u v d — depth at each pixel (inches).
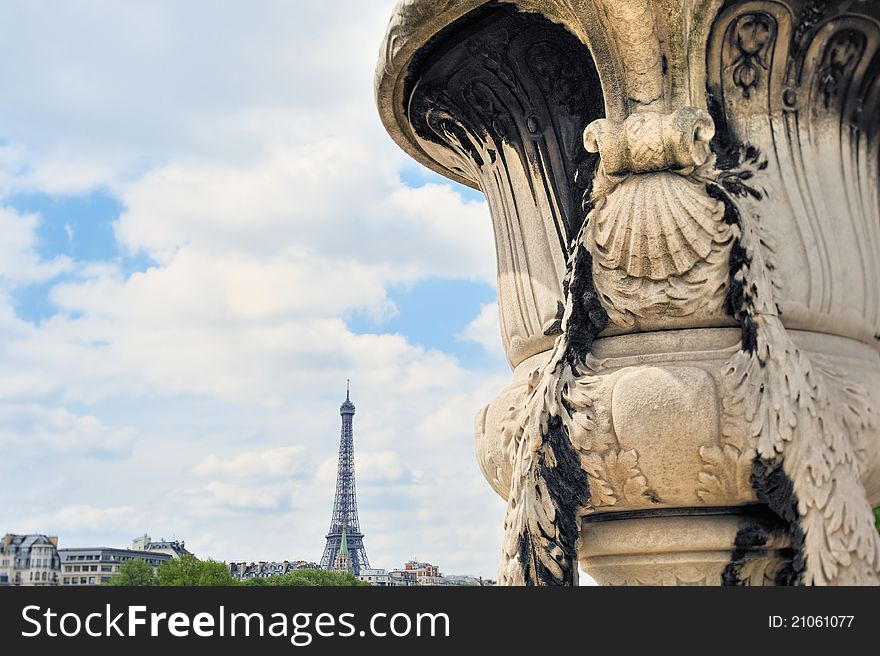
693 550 112.5
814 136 118.1
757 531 109.7
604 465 106.9
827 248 114.3
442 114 137.5
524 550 109.4
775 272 109.6
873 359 120.8
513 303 130.6
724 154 112.7
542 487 109.0
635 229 106.7
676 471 104.3
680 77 111.0
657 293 107.5
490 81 127.3
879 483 116.2
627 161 108.4
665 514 112.4
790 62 114.3
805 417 100.8
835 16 112.5
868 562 98.9
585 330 111.3
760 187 111.7
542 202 125.3
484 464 135.4
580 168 119.3
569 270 112.8
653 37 110.0
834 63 116.6
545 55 120.8
